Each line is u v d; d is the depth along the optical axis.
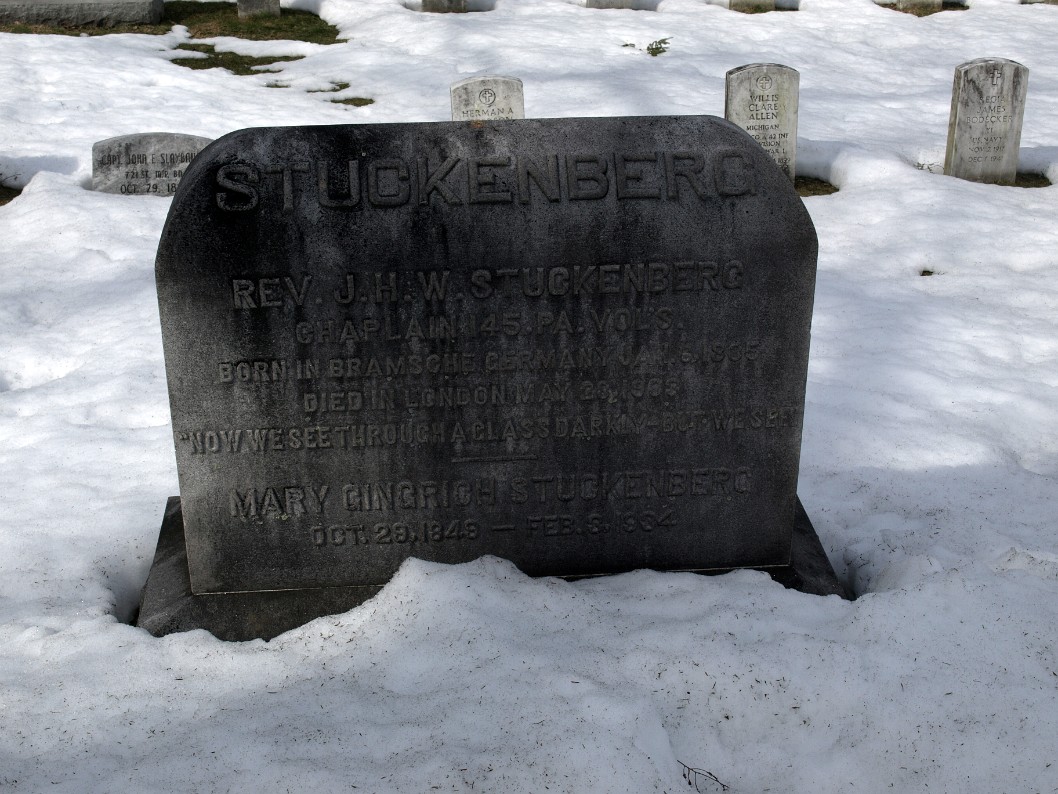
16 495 2.79
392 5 8.05
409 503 2.32
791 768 1.92
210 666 2.13
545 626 2.18
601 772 1.78
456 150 2.14
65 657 2.15
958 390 3.29
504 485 2.33
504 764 1.80
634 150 2.17
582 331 2.23
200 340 2.16
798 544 2.53
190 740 1.90
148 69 6.68
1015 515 2.70
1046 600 2.18
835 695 2.00
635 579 2.37
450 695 1.99
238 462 2.25
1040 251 4.40
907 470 2.89
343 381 2.21
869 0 8.47
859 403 3.21
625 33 7.51
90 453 2.99
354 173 2.12
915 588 2.20
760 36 7.58
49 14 7.48
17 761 1.88
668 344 2.25
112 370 3.45
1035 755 1.86
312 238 2.12
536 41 7.27
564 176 2.15
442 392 2.24
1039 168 5.50
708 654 2.06
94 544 2.59
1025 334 3.68
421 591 2.24
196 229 2.10
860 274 4.22
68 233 4.57
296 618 2.30
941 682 2.00
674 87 6.40
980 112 5.21
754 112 5.20
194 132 5.74
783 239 2.21
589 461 2.33
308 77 6.68
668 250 2.19
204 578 2.33
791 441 2.35
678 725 1.96
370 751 1.87
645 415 2.30
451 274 2.17
